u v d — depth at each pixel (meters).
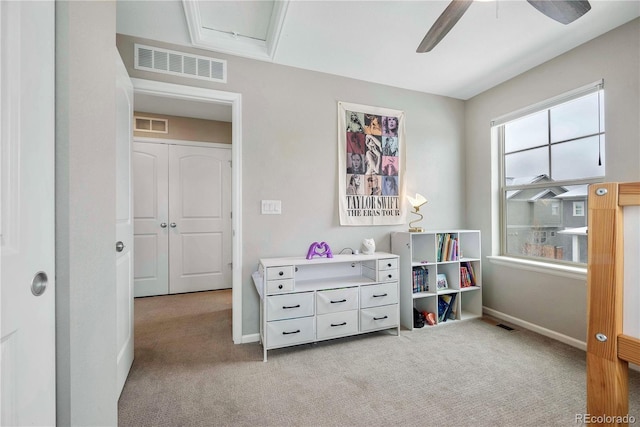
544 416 1.48
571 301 2.29
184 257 3.82
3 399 0.67
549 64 2.48
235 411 1.52
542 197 2.62
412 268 2.81
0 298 0.66
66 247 0.88
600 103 2.19
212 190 3.96
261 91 2.46
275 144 2.50
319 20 1.96
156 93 2.20
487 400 1.61
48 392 0.83
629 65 1.97
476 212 3.18
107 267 1.10
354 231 2.80
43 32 0.82
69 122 0.89
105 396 1.08
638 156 1.93
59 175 0.88
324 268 2.67
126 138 1.82
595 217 0.76
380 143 2.90
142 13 1.89
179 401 1.60
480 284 2.96
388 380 1.80
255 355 2.14
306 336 2.19
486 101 3.07
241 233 2.38
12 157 0.71
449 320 2.85
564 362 2.01
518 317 2.73
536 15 1.90
